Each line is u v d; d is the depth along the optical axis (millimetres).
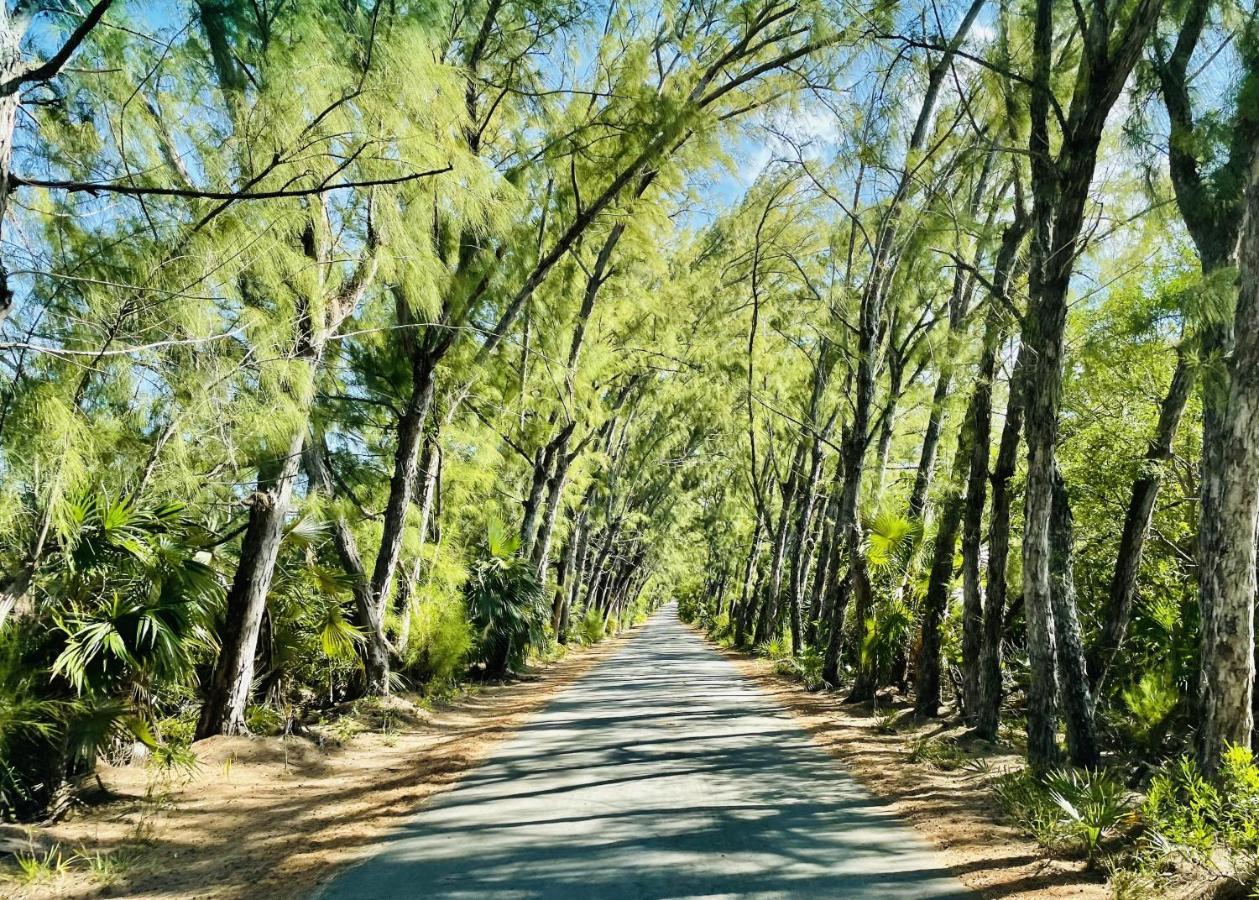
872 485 18703
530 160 13320
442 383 15047
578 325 18219
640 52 13055
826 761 9805
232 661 9906
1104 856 5688
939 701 14070
